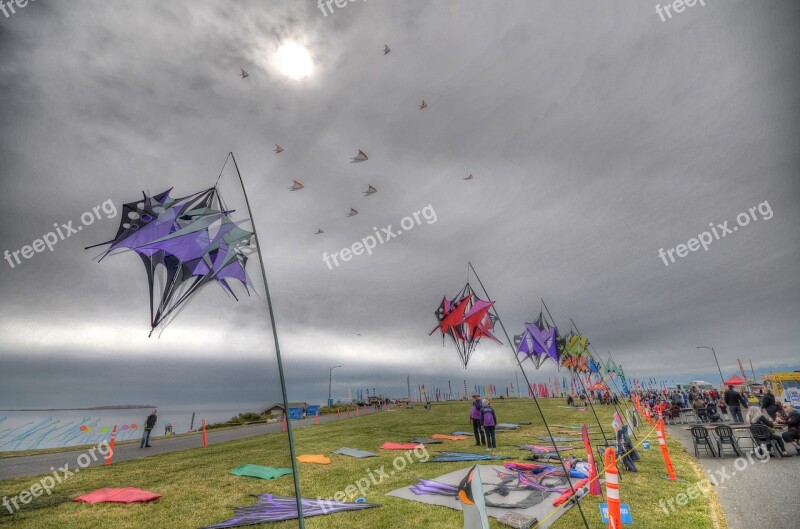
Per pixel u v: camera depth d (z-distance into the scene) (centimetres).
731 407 1742
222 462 1145
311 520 618
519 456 1133
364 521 611
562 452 1180
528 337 1633
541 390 7675
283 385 420
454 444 1423
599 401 3984
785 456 1029
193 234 572
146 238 553
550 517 607
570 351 1925
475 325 1420
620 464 938
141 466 1105
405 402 7169
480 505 362
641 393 3772
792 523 561
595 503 668
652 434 1570
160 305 570
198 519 629
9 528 600
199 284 588
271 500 729
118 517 642
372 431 1952
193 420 3114
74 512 670
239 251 595
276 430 2483
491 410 1313
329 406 6419
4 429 1733
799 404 1845
